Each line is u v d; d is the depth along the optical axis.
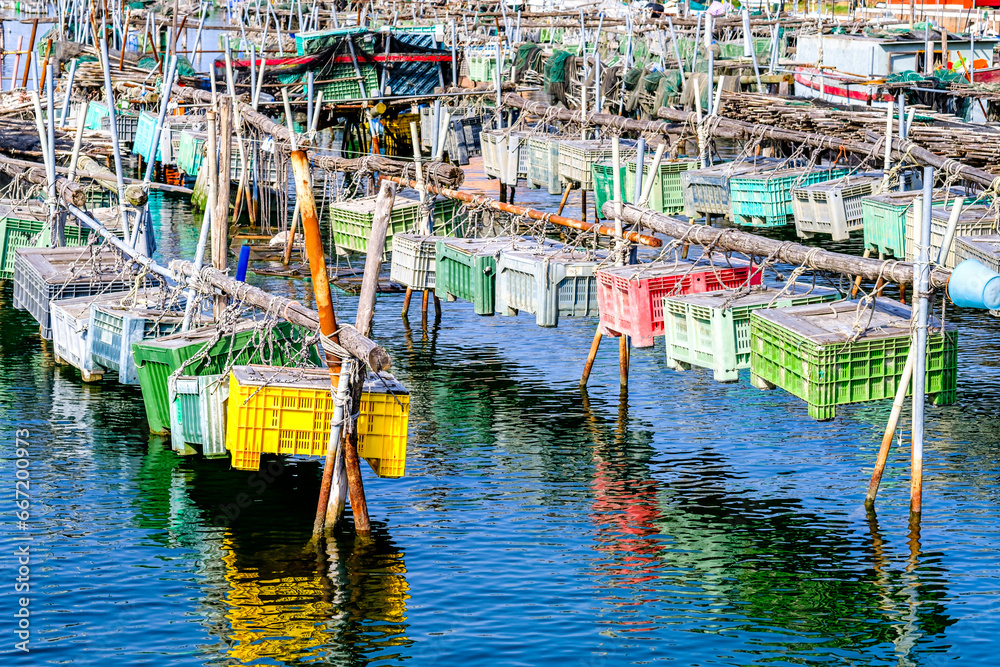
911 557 21.31
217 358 25.22
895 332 22.22
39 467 25.22
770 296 25.30
